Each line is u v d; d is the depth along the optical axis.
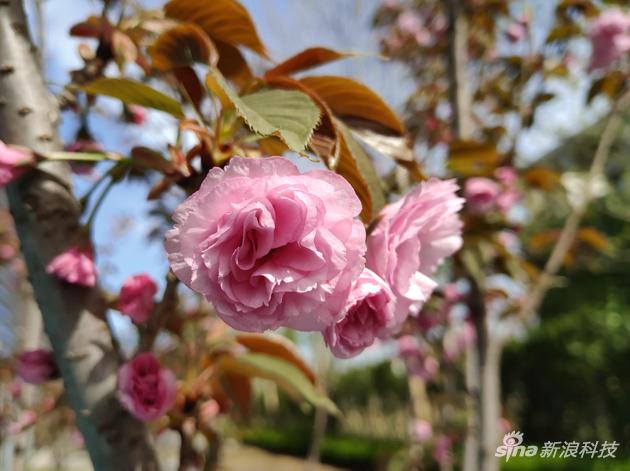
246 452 2.64
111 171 0.16
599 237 0.54
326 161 0.16
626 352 1.56
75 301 0.15
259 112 0.14
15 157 0.15
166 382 0.15
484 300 0.37
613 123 0.51
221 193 0.12
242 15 0.19
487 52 0.57
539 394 1.64
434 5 0.65
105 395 0.14
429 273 0.17
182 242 0.12
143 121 0.25
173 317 0.23
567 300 1.71
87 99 0.22
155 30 0.19
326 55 0.18
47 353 0.17
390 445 1.84
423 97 0.62
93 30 0.20
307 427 2.68
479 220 0.36
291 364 0.24
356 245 0.12
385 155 0.18
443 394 0.50
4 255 0.49
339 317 0.13
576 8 0.49
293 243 0.12
